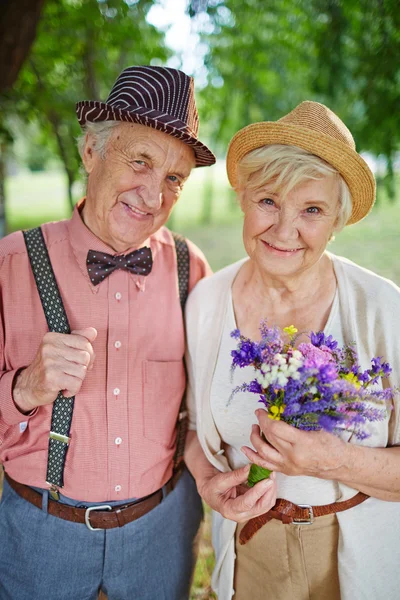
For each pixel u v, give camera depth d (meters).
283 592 1.61
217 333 1.72
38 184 29.17
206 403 1.69
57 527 1.64
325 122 1.44
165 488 1.79
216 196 20.73
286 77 5.80
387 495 1.51
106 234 1.67
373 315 1.54
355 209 1.59
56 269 1.69
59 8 4.43
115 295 1.69
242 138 1.50
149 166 1.58
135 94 1.58
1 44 2.95
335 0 3.47
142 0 4.28
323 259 1.65
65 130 5.39
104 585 1.71
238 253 10.54
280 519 1.58
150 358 1.74
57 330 1.63
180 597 1.89
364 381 1.26
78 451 1.63
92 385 1.64
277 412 1.27
